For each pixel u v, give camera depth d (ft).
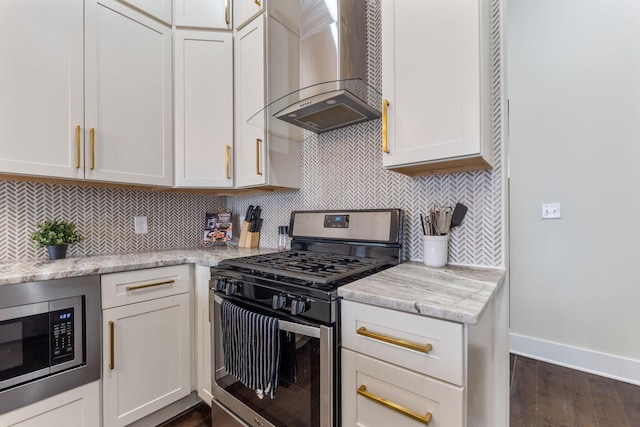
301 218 5.87
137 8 5.43
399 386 2.64
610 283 6.45
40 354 3.76
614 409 5.33
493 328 3.73
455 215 4.26
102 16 5.00
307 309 3.20
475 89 3.29
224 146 6.14
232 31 6.15
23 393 3.61
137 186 5.86
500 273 3.71
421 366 2.52
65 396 3.94
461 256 4.30
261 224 7.26
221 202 7.89
